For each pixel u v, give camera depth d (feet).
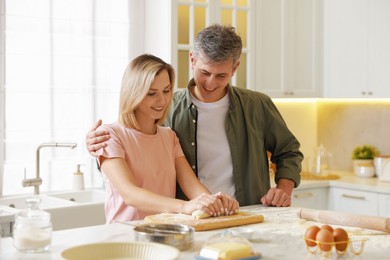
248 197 9.70
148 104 8.25
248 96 9.99
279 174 10.04
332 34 16.80
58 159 14.05
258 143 9.86
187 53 14.32
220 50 8.70
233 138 9.62
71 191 13.99
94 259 5.82
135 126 8.45
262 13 15.67
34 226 6.06
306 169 17.03
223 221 7.25
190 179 8.79
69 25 14.08
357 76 16.31
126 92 8.29
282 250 6.32
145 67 8.16
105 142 8.19
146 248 5.90
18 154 13.61
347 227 7.36
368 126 17.29
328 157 18.06
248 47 15.44
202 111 9.57
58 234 6.84
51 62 13.91
